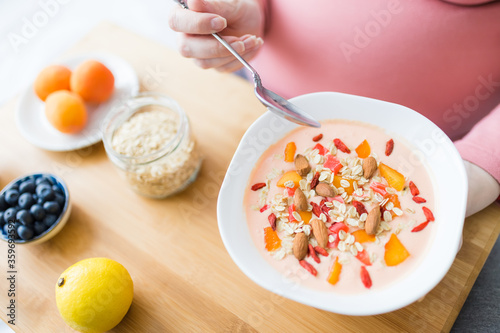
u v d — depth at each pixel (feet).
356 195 1.52
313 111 1.63
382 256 1.43
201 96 2.02
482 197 1.60
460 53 1.74
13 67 3.10
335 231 1.47
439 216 1.46
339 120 1.63
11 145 2.04
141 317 1.63
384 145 1.58
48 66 2.09
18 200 1.75
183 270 1.69
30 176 1.82
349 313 1.31
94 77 2.01
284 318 1.58
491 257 2.06
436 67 1.78
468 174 1.60
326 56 1.89
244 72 2.35
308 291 1.40
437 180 1.49
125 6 3.40
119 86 2.11
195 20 1.61
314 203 1.52
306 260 1.46
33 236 1.73
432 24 1.71
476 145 1.64
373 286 1.40
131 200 1.85
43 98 2.09
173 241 1.75
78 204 1.85
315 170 1.57
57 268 1.74
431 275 1.34
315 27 1.85
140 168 1.75
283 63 2.01
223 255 1.70
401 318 1.54
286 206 1.53
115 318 1.57
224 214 1.49
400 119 1.56
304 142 1.63
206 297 1.64
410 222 1.47
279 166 1.60
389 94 1.90
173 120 1.88
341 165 1.56
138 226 1.79
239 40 1.73
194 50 1.71
